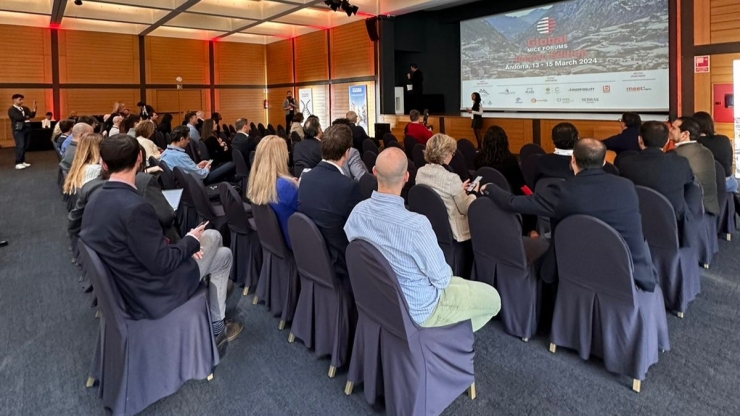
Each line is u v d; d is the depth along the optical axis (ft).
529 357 7.96
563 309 7.74
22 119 31.48
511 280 8.53
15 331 9.27
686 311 9.31
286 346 8.59
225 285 8.56
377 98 38.47
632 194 6.98
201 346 7.23
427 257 5.95
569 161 9.91
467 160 19.97
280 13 36.27
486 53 35.32
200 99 50.31
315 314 7.99
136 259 6.36
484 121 29.50
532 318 8.43
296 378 7.58
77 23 42.96
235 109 52.49
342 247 7.91
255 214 9.46
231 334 8.93
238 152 19.99
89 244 6.34
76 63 43.37
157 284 6.60
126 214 6.19
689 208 9.27
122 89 45.91
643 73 26.84
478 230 8.71
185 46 48.91
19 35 40.65
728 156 12.98
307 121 14.51
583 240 6.98
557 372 7.49
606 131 23.73
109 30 44.65
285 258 9.09
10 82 40.60
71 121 23.25
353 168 13.76
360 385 7.37
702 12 21.26
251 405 6.93
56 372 7.87
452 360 6.45
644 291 7.02
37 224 17.56
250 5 37.50
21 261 13.44
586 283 7.29
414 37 39.06
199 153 23.00
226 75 51.47
